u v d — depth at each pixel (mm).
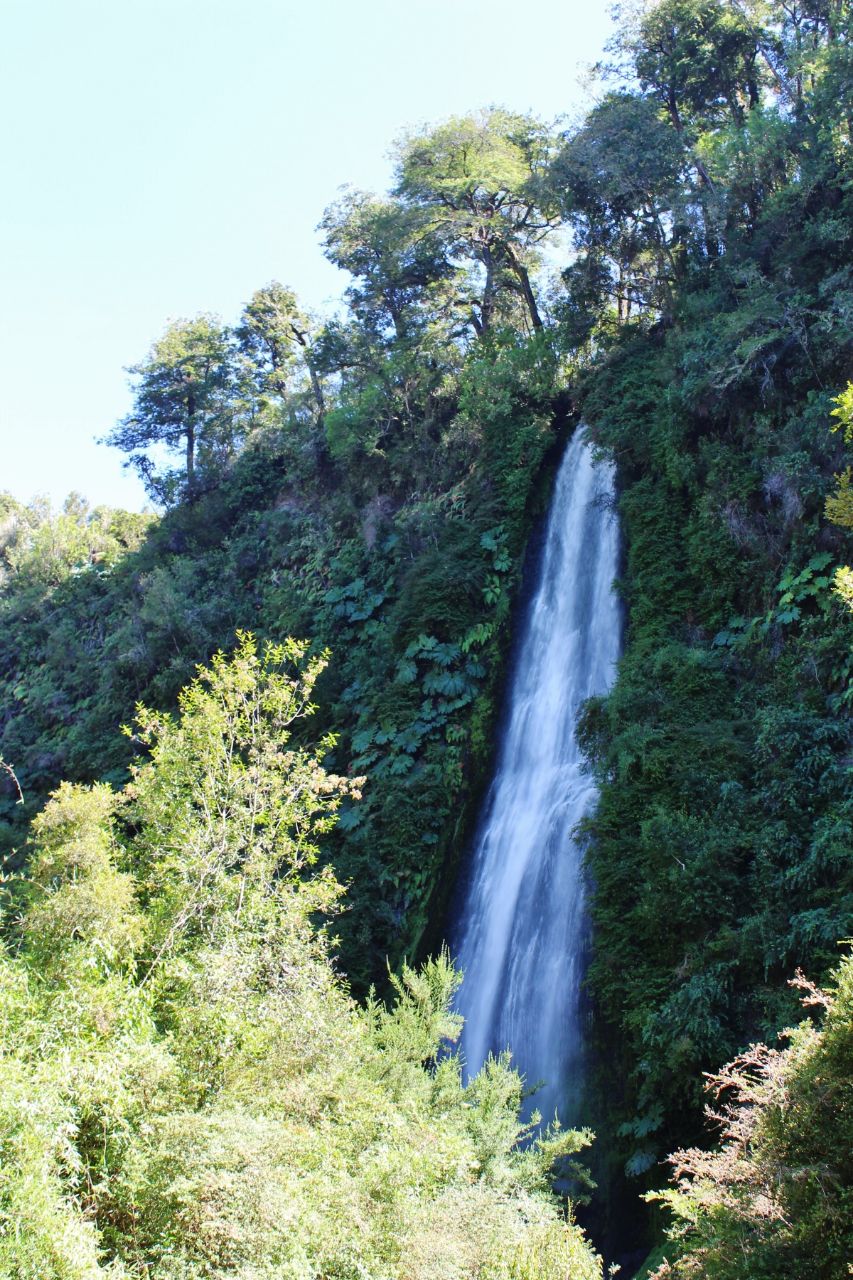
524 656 27281
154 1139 8469
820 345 21672
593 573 26156
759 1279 8164
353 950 21922
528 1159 13578
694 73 32281
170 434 54250
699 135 32000
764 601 20281
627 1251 15188
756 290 23844
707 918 15570
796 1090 8734
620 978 16469
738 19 31188
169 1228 7930
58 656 46156
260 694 15438
